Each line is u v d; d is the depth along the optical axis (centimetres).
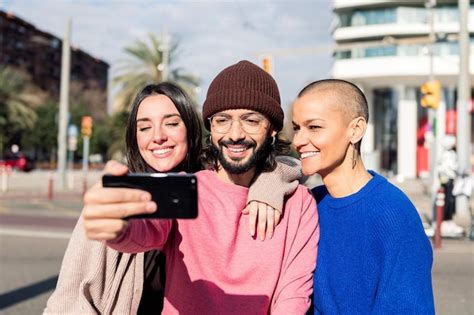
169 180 165
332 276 217
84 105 6581
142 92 259
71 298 210
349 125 221
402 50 4516
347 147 224
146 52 3117
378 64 4522
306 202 232
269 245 217
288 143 244
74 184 2875
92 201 147
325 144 218
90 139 6191
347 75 4628
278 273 216
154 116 251
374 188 217
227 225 216
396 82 4769
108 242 170
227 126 224
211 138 232
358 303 210
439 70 4381
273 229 219
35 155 6612
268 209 217
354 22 4753
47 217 1491
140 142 255
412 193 2872
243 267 214
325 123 217
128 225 158
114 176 162
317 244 227
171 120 252
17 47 8419
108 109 7369
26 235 1177
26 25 8575
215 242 215
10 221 1401
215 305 212
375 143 5341
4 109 4528
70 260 211
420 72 4425
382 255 206
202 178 230
